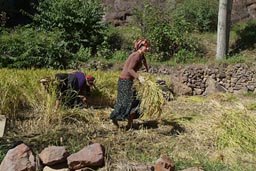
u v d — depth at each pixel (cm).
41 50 1355
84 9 1575
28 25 1569
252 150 491
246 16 1891
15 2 1847
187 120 638
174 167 426
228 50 1608
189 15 1811
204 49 1647
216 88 1384
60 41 1441
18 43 1366
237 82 1377
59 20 1536
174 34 1573
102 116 659
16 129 566
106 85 839
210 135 544
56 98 635
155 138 546
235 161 462
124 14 1867
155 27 1588
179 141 534
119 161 442
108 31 1673
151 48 1582
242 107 605
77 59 1415
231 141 507
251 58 1539
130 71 576
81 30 1563
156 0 1875
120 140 530
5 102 620
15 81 689
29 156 412
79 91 713
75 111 633
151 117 612
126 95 579
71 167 414
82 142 513
